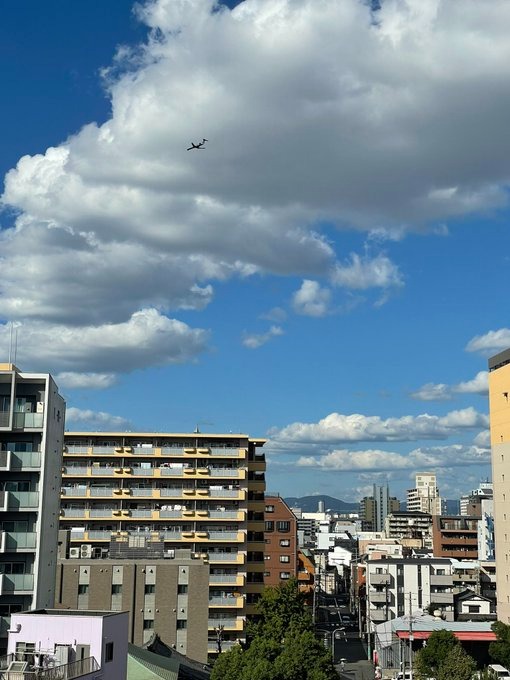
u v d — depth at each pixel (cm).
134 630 8031
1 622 4722
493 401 12044
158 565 8188
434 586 13262
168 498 10012
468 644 10806
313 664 5784
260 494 10369
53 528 5356
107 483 10125
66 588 8044
